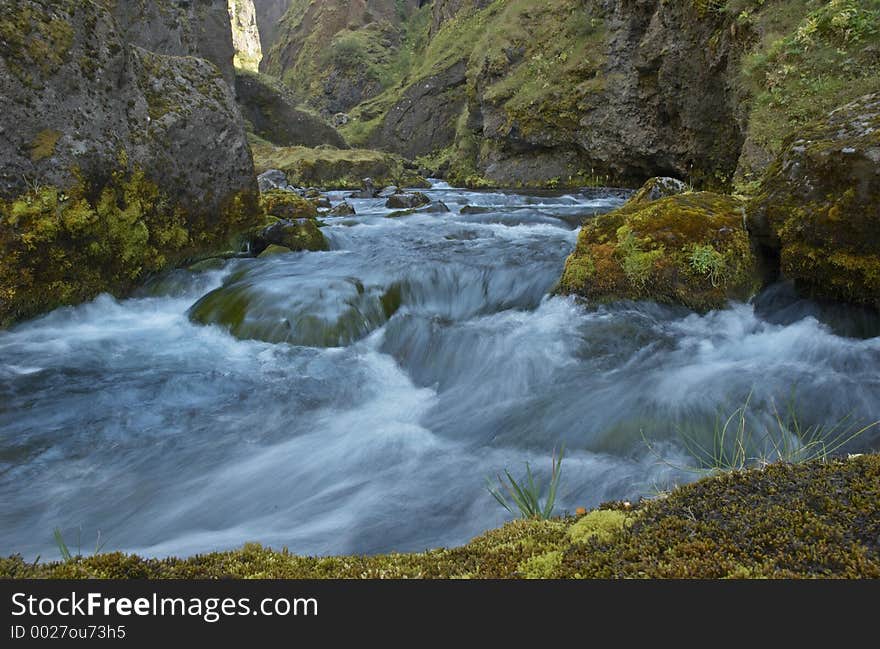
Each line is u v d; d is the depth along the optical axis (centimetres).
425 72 3180
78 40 598
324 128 3166
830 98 764
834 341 439
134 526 282
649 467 311
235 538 261
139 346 541
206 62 802
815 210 460
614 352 466
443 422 396
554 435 359
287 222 800
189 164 716
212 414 411
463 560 162
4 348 520
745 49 1020
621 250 527
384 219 1125
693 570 135
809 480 165
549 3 2100
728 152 1296
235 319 573
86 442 371
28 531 280
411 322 560
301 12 5572
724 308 500
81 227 584
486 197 1562
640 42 1562
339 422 401
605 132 1705
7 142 533
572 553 153
